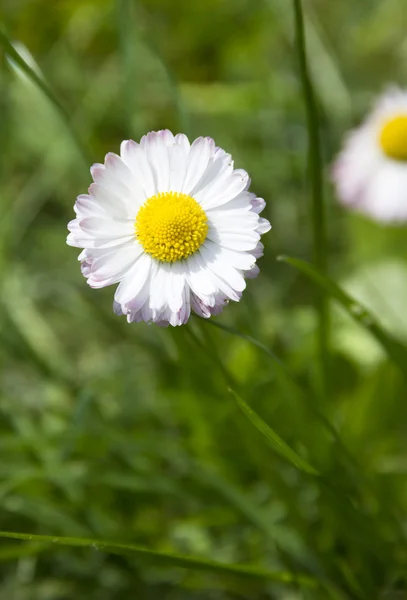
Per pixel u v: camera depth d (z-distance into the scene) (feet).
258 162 1.38
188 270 0.84
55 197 1.37
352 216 1.24
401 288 1.15
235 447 1.03
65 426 1.05
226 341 1.11
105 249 0.84
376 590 0.96
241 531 1.01
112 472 1.01
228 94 1.39
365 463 1.03
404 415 1.07
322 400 1.01
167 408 1.05
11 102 1.30
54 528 1.00
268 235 1.30
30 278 1.23
